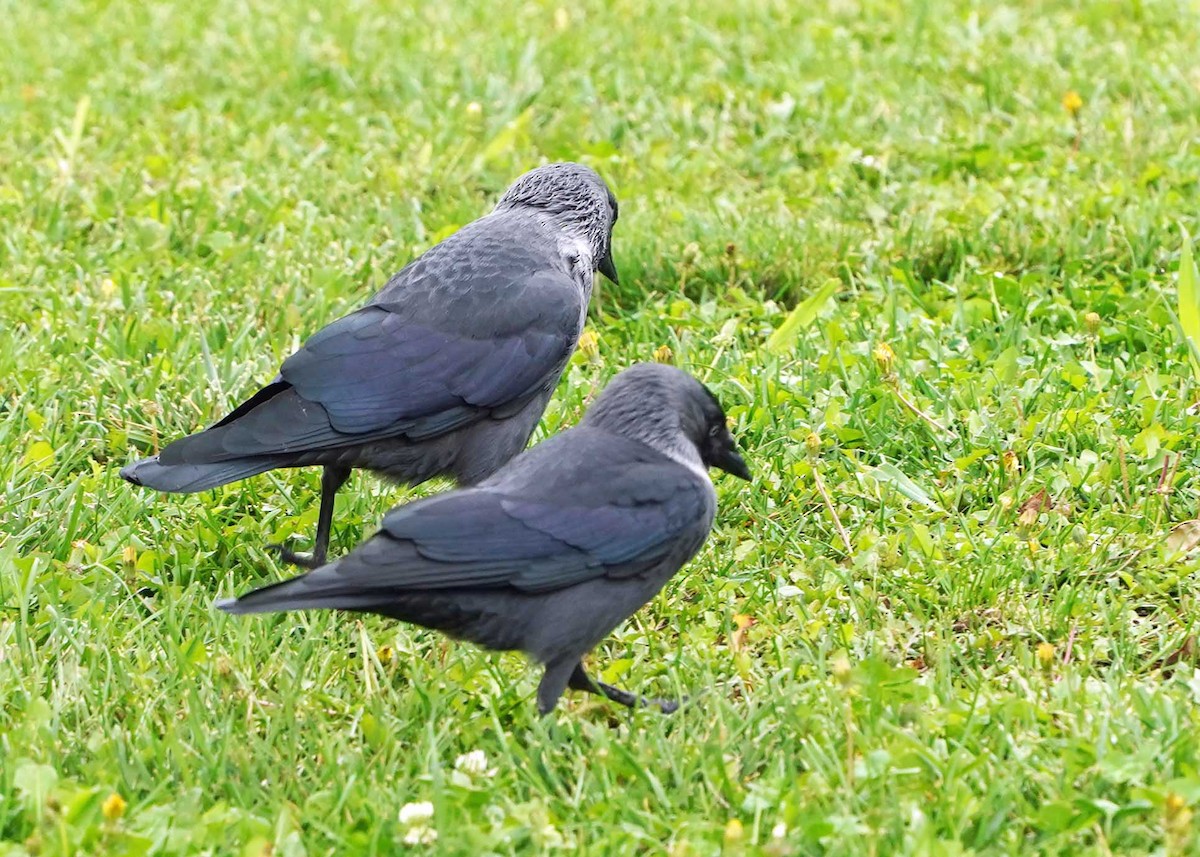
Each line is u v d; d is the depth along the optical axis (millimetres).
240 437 9234
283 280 13703
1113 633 8930
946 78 18344
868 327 12758
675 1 21422
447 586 7734
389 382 9656
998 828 7082
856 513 10188
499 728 7793
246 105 17969
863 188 15484
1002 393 11430
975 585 9258
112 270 13914
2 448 10812
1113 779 7332
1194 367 11258
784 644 8883
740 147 16938
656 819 7211
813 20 20531
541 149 16891
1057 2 21078
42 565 9641
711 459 8953
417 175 15930
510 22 20875
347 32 20406
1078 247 13930
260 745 7848
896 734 7637
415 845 7008
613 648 9156
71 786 7391
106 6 22500
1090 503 10156
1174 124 17203
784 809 7164
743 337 12914
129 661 8664
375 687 8555
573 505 8031
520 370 10039
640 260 13867
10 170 16188
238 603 7418
